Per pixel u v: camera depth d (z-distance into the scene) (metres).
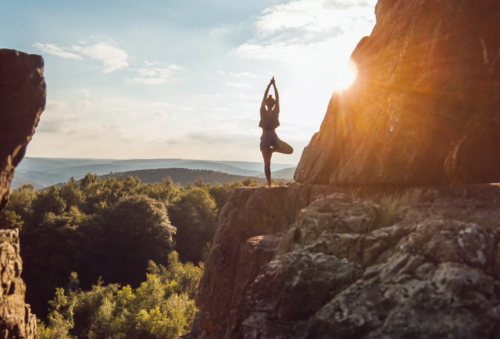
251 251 6.61
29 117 5.80
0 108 5.48
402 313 3.76
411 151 7.45
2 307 5.81
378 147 7.85
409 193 6.69
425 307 3.72
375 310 3.96
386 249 4.72
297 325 4.41
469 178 7.09
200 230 68.75
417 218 5.00
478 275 3.81
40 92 5.91
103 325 32.50
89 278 49.34
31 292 43.06
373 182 7.61
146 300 33.47
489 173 7.00
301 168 10.59
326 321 4.07
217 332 7.45
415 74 8.14
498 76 7.40
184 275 39.78
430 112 7.58
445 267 3.98
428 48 8.02
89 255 51.06
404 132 7.59
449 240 4.23
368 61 9.90
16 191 53.25
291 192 8.45
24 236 47.75
